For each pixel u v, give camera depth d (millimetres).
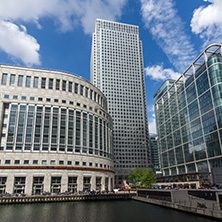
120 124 199625
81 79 92875
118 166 183625
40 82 81938
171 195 46906
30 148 72438
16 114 75000
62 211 44406
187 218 33875
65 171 74375
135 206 51281
